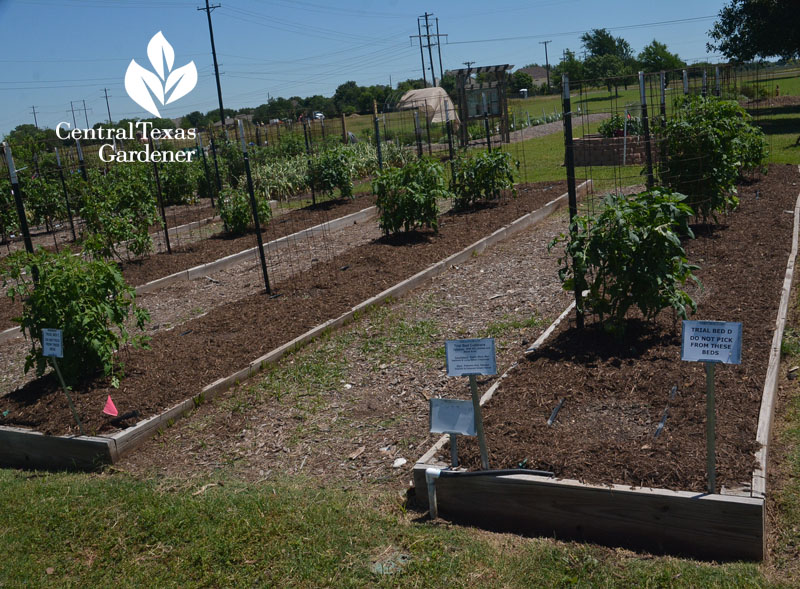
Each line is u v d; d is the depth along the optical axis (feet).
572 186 20.88
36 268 21.90
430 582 12.57
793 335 21.35
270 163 72.02
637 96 147.84
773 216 34.55
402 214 37.93
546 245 36.06
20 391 22.35
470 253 35.19
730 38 102.58
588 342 20.92
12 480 18.67
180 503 16.02
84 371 22.24
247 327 26.76
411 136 109.09
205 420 20.34
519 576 12.52
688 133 31.60
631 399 17.28
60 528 15.65
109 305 22.04
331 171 55.62
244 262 40.37
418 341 24.50
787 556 12.35
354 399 20.72
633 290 20.11
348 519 14.74
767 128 86.07
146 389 21.49
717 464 13.67
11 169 21.90
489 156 46.14
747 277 25.49
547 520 13.85
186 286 36.32
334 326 26.22
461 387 20.49
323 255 39.68
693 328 12.60
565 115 20.48
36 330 21.35
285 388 21.83
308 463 17.47
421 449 17.47
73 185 56.65
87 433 19.08
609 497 13.21
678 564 12.40
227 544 14.23
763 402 16.20
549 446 15.23
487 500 14.33
